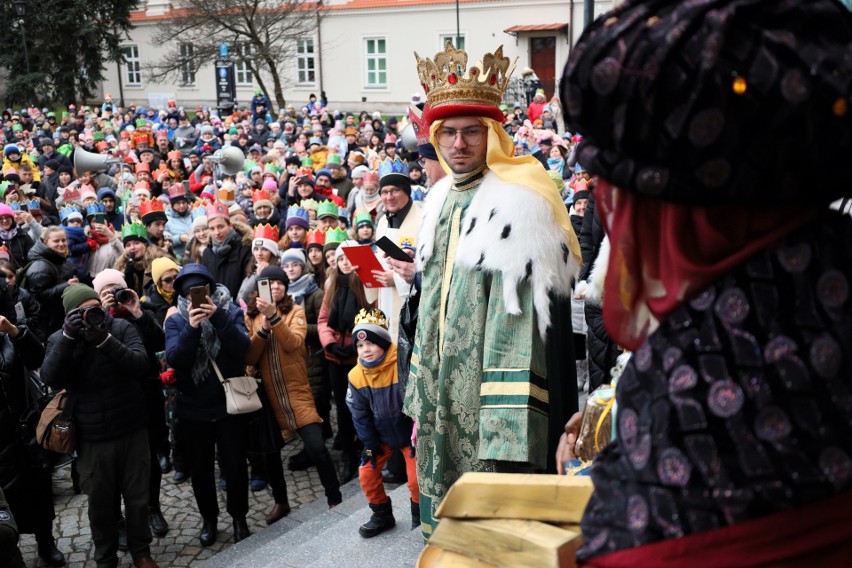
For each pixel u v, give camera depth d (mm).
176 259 9000
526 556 1275
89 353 4824
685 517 917
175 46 39469
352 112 37969
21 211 9992
